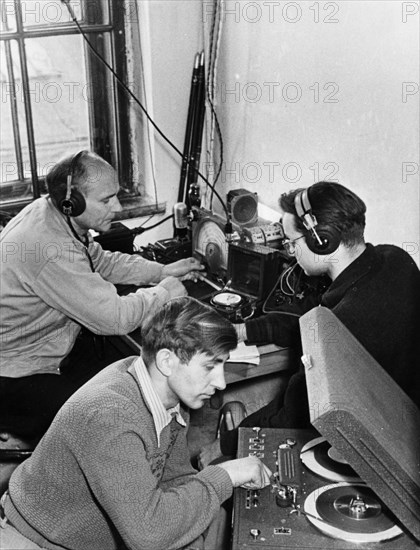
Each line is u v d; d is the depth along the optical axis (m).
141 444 1.59
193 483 1.63
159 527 1.54
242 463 1.65
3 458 2.34
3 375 2.49
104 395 1.61
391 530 1.47
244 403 2.67
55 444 1.64
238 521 1.52
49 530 1.69
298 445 1.74
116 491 1.54
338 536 1.46
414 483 1.37
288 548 1.44
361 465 1.40
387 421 1.47
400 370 2.04
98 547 1.73
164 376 1.63
